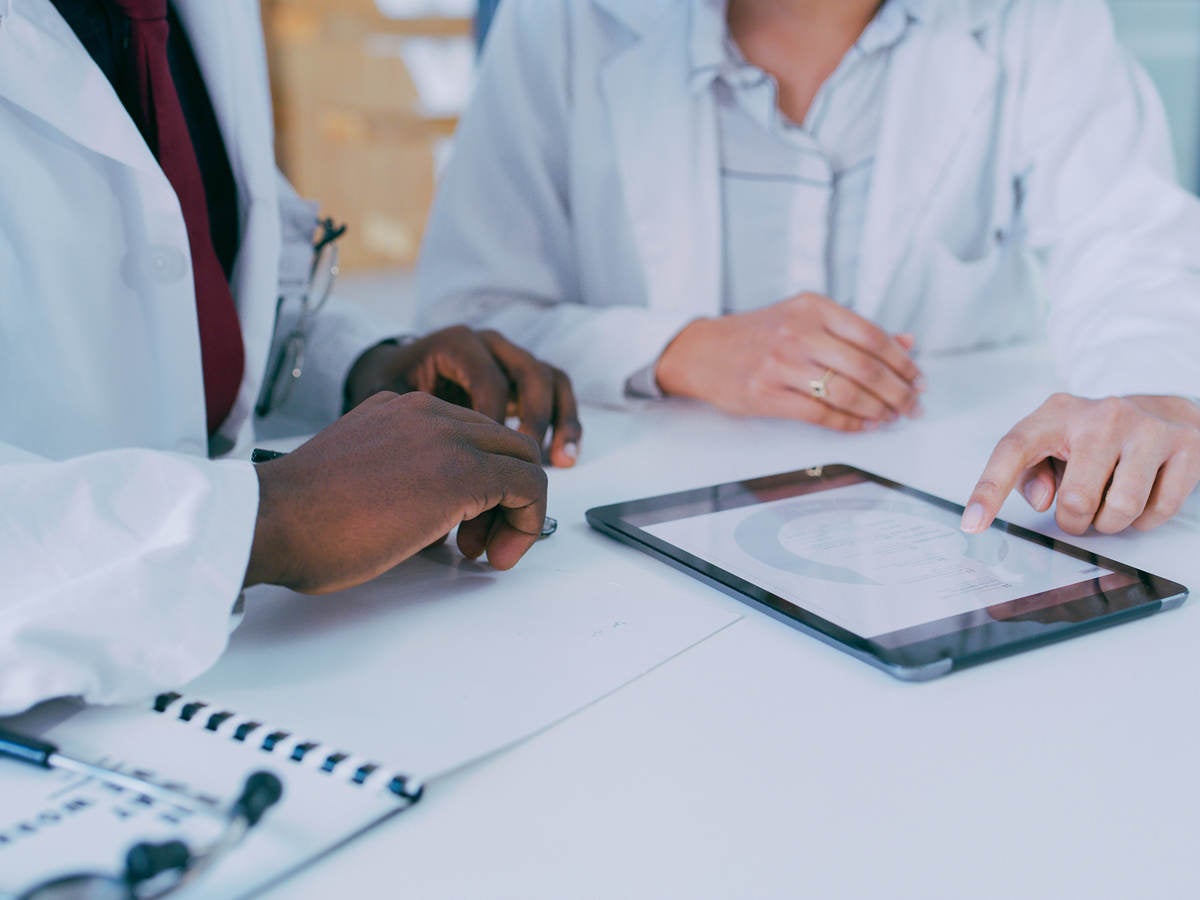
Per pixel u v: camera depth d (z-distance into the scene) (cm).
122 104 71
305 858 32
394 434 51
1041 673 45
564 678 44
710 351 91
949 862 33
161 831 33
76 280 69
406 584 53
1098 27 114
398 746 38
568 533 61
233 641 47
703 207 112
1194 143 236
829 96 111
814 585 52
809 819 35
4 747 36
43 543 42
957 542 59
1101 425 63
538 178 116
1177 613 51
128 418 74
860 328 85
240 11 76
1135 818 36
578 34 112
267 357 83
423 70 376
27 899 28
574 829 35
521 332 107
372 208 375
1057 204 112
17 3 62
